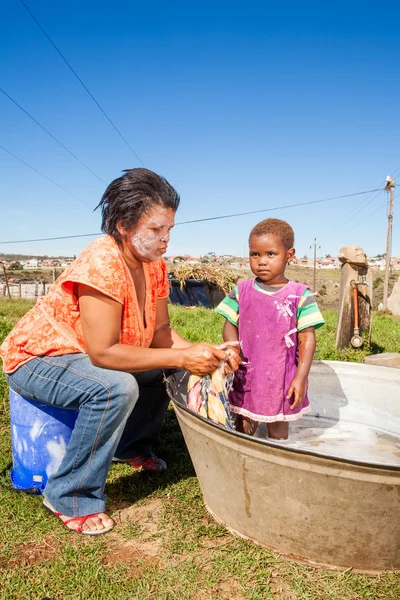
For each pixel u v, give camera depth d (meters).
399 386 3.45
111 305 2.44
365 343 7.00
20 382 2.66
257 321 2.82
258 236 2.84
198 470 2.55
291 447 1.95
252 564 2.21
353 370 3.65
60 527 2.50
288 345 2.78
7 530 2.45
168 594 2.05
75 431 2.47
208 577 2.14
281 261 2.84
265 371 2.78
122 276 2.48
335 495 1.99
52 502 2.52
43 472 2.78
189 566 2.21
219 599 2.03
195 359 2.47
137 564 2.23
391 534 2.05
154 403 3.04
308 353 2.79
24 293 31.66
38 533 2.44
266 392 2.77
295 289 2.83
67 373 2.52
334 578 2.14
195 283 20.23
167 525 2.53
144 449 3.13
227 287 20.03
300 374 2.75
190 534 2.45
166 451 3.38
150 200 2.45
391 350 7.61
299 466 1.99
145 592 2.05
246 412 2.83
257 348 2.80
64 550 2.31
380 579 2.14
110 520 2.53
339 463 1.91
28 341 2.62
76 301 2.58
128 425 3.02
